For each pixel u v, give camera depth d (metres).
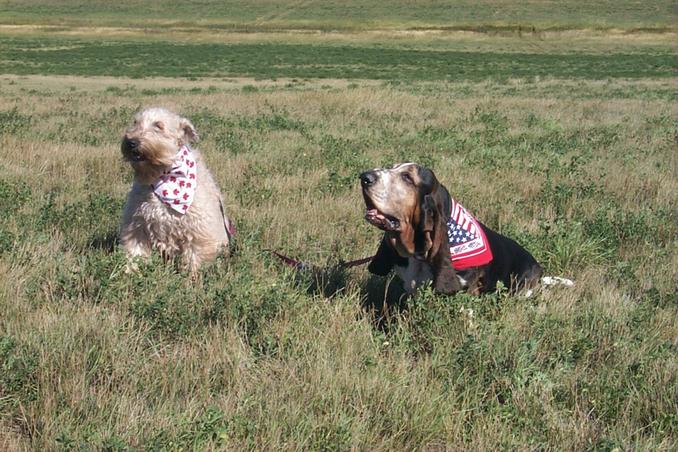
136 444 4.20
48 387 4.41
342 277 5.51
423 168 4.84
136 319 4.96
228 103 15.19
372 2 57.94
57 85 22.69
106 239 6.00
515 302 5.10
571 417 4.46
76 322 4.81
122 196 6.94
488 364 4.70
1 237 5.61
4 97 17.39
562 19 50.59
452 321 4.89
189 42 42.25
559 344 4.91
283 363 4.70
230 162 7.95
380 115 12.88
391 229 4.79
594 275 5.71
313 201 6.86
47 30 46.69
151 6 56.47
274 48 39.03
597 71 29.86
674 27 47.94
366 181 4.77
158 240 5.57
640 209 6.74
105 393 4.43
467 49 40.56
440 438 4.35
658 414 4.45
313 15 52.94
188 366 4.63
